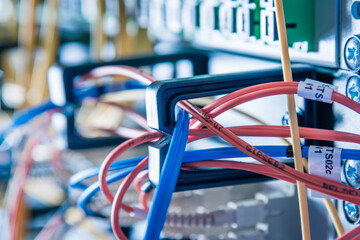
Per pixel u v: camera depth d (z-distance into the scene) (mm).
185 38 500
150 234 218
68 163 474
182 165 255
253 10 327
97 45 559
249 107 375
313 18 286
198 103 411
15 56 686
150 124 254
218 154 254
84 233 505
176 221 332
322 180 234
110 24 608
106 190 273
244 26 338
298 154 242
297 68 286
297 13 283
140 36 576
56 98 417
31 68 589
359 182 261
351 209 273
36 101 553
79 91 419
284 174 232
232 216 326
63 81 404
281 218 333
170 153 232
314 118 286
